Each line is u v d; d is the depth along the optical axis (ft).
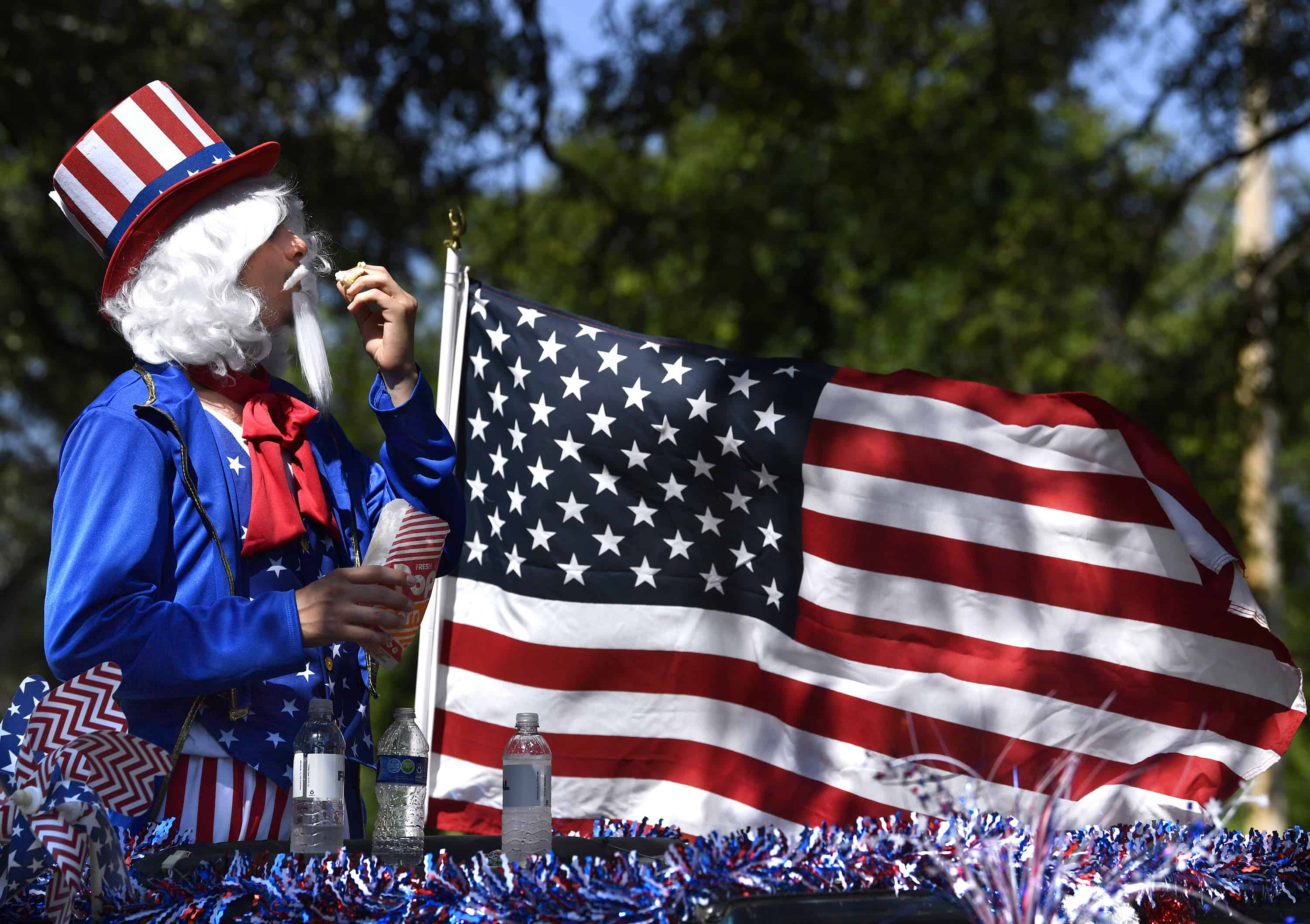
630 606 45.93
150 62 141.28
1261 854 27.58
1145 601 44.34
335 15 142.72
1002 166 203.62
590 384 47.50
